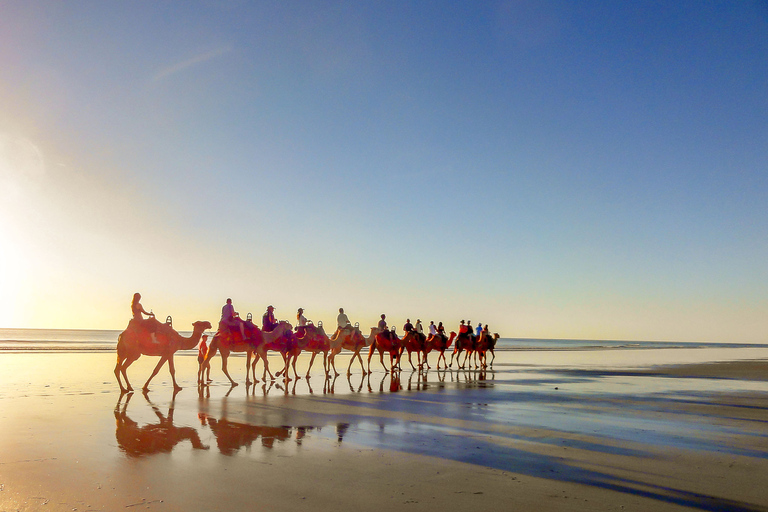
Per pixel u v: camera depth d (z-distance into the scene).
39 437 9.34
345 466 7.70
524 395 16.92
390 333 26.08
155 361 31.91
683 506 6.13
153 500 6.08
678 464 8.06
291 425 10.89
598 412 13.36
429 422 11.52
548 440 9.73
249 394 16.14
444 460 8.13
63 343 59.03
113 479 6.88
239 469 7.45
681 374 27.20
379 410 13.19
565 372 28.11
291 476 7.15
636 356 53.50
